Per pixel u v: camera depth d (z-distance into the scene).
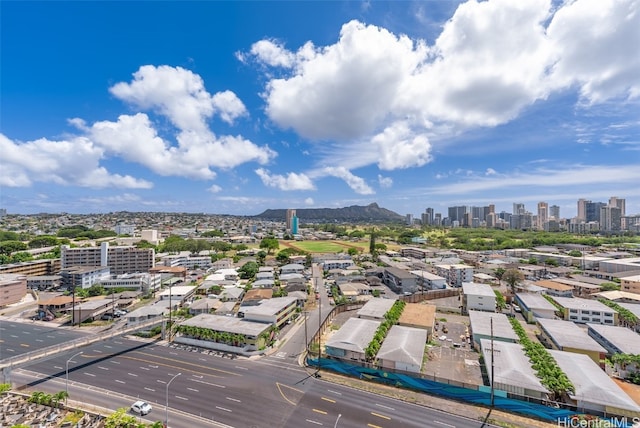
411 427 44.53
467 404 50.34
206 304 99.75
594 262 169.25
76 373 61.00
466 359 67.94
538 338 80.62
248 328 75.06
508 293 120.88
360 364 61.16
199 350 72.44
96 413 47.25
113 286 131.88
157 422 42.19
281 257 195.00
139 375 60.06
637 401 49.59
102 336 69.81
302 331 85.06
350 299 117.00
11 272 141.75
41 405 49.50
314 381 57.69
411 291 131.12
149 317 91.81
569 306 93.62
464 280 144.12
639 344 68.94
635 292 115.00
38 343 77.56
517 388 51.19
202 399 51.66
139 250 168.62
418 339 69.31
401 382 55.59
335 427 44.44
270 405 49.94
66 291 125.94
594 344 67.50
